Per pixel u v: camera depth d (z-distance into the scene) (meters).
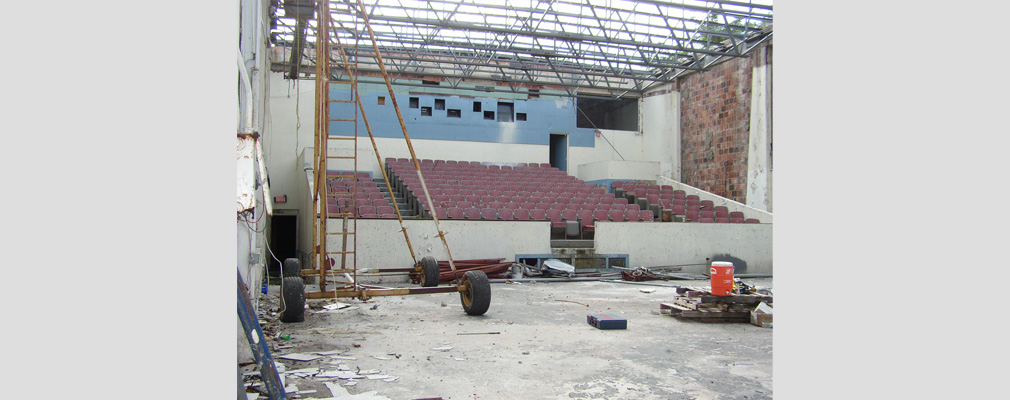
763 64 16.88
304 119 18.17
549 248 13.13
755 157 17.12
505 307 7.94
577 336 5.85
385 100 19.50
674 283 11.64
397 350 5.08
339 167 17.39
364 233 11.78
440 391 3.88
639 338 5.80
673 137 20.88
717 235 14.22
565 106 21.50
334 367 4.44
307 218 14.30
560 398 3.78
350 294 6.88
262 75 10.74
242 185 3.59
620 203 17.25
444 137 20.12
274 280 12.45
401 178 16.70
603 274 12.86
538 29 17.88
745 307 6.86
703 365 4.71
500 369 4.48
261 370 3.28
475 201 15.35
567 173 21.33
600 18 16.53
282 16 12.52
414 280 10.00
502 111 21.17
